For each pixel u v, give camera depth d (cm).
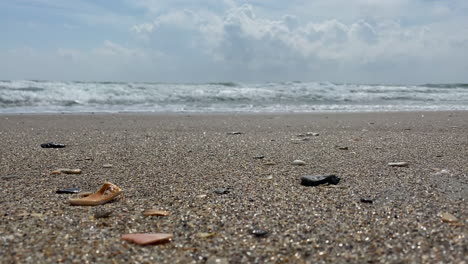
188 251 26
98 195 38
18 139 82
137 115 148
